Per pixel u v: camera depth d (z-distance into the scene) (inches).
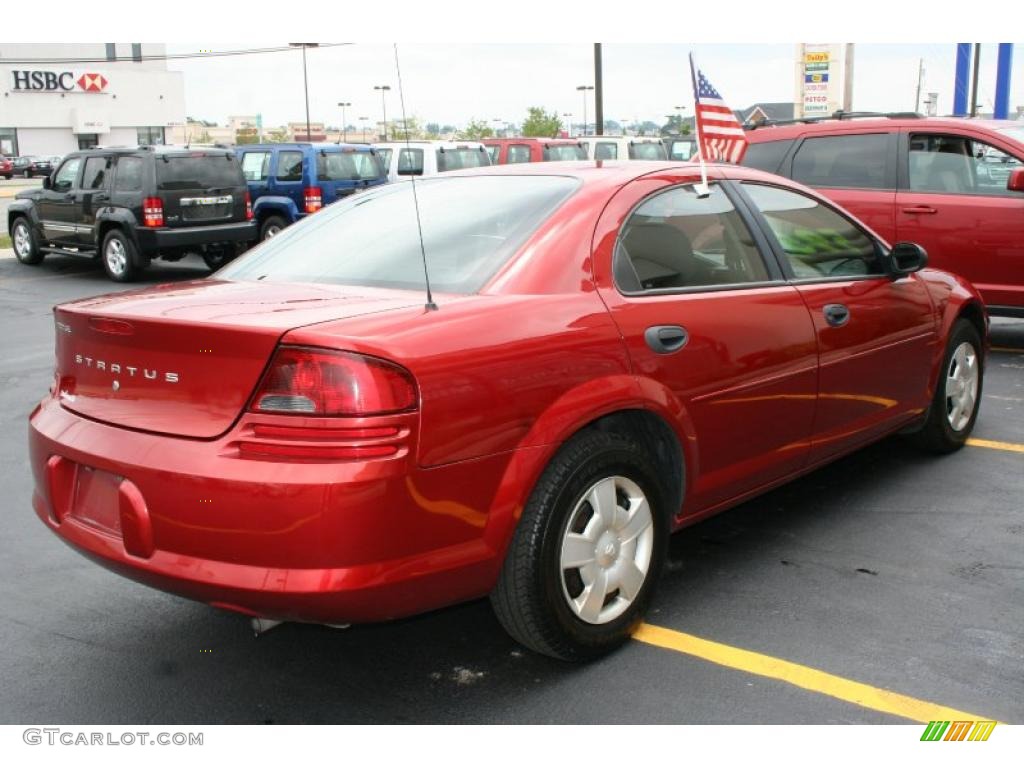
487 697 125.8
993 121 333.1
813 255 174.1
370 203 161.2
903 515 184.9
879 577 158.6
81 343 124.6
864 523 181.3
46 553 175.2
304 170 695.1
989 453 221.0
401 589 109.2
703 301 146.7
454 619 147.6
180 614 151.2
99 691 129.0
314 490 103.6
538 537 121.8
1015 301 313.7
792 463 166.4
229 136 4362.7
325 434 105.3
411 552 109.7
